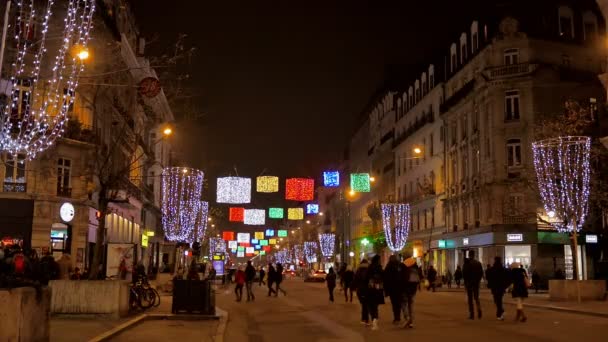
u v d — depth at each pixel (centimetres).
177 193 5384
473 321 1912
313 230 12162
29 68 2817
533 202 4428
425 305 2711
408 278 1738
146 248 5897
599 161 3766
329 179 3938
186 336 1509
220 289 4719
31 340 1062
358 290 1848
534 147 3519
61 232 3425
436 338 1470
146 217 5894
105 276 2566
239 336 1591
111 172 2148
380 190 7950
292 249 14612
